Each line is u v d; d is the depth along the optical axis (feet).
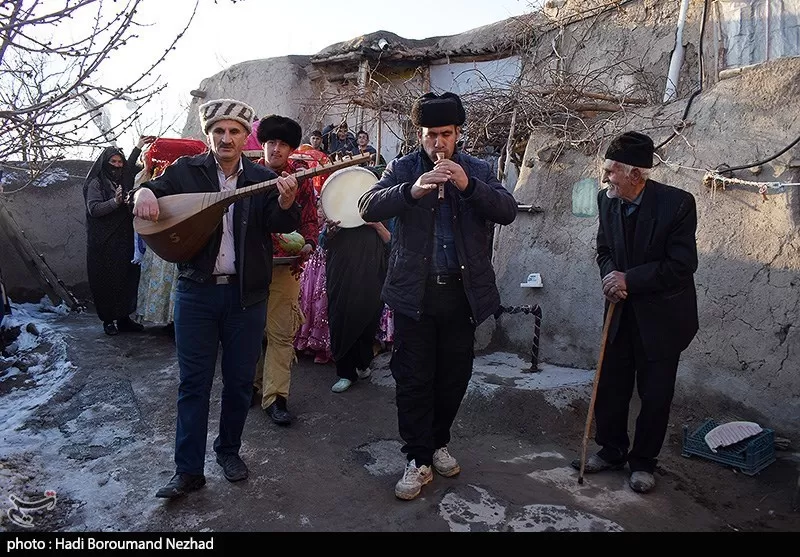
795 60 13.23
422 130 10.11
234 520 9.74
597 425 11.39
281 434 12.92
